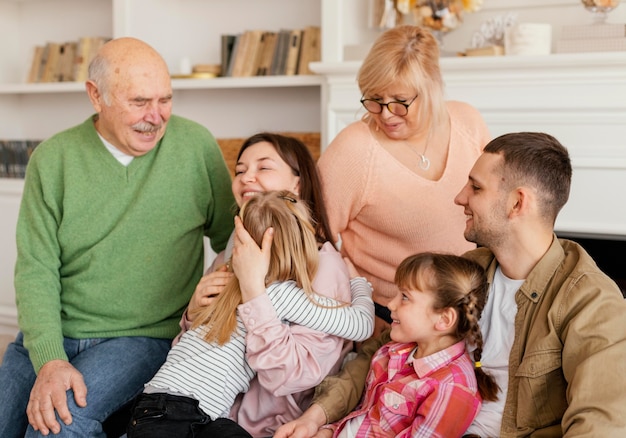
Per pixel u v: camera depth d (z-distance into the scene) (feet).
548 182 5.27
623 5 9.51
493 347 5.56
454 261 5.58
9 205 12.08
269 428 6.24
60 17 13.44
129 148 7.24
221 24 12.23
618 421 4.51
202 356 6.02
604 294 5.01
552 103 8.83
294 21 11.75
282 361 5.83
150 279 7.35
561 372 5.16
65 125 13.52
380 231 7.09
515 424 5.29
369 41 10.75
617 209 8.77
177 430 5.75
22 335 7.56
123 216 7.30
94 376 6.70
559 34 9.89
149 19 11.94
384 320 6.93
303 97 11.86
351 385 6.07
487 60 8.89
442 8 9.61
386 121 6.74
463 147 7.06
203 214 7.75
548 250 5.37
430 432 5.26
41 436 6.30
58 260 7.34
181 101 12.68
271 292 6.08
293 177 6.89
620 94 8.55
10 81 13.71
